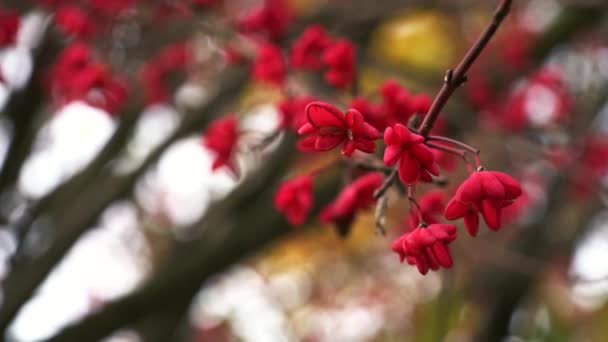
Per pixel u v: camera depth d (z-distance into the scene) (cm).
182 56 66
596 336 92
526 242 79
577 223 82
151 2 58
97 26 62
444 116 63
